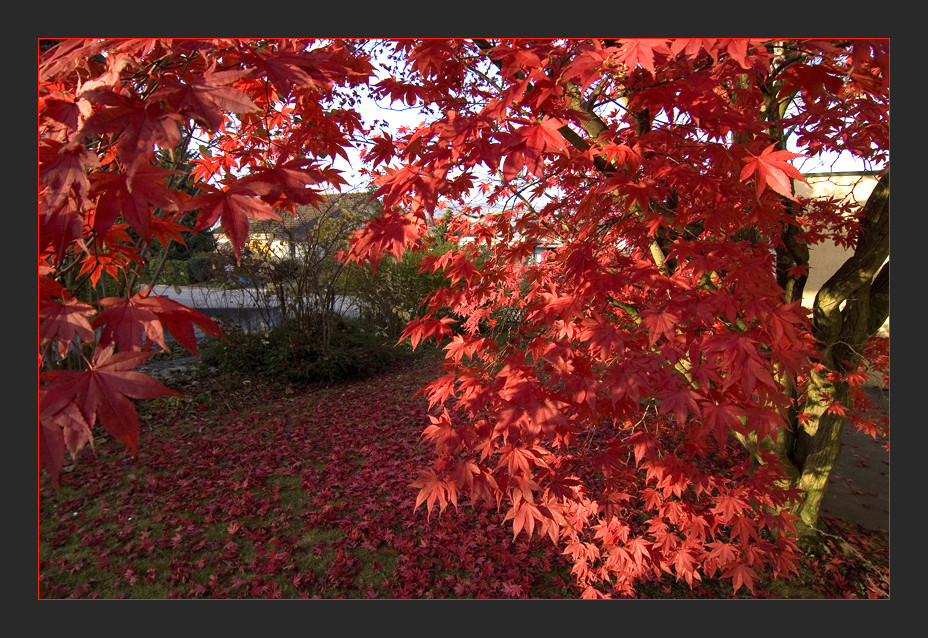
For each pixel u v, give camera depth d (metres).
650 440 1.83
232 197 1.08
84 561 2.78
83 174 0.96
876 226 2.37
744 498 1.96
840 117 1.80
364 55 1.98
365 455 4.21
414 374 6.75
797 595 2.63
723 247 1.60
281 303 6.64
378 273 7.83
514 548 2.99
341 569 2.74
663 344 1.56
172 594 2.54
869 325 2.68
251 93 1.92
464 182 1.53
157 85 1.12
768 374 1.29
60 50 1.13
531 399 1.50
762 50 1.32
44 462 0.80
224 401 5.43
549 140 1.31
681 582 2.75
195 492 3.52
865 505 3.54
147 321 0.95
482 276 2.20
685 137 1.71
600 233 1.88
